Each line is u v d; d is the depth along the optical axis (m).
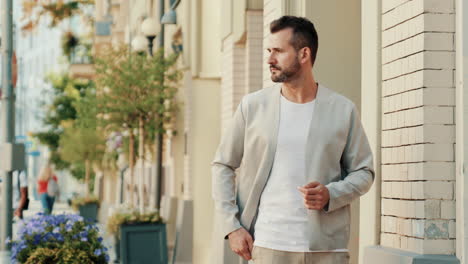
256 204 4.27
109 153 26.02
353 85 6.94
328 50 6.92
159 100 15.52
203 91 14.30
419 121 4.54
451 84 4.52
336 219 4.15
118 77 15.66
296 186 4.16
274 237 4.16
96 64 15.98
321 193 3.99
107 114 15.99
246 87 10.14
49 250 9.03
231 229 4.29
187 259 14.39
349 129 4.23
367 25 5.26
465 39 4.42
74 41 42.50
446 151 4.51
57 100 41.69
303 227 4.13
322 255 4.13
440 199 4.51
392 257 4.64
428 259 4.43
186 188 14.96
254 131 4.29
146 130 15.63
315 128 4.18
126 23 29.33
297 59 4.19
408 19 4.71
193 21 14.30
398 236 4.81
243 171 4.35
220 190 4.38
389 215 4.94
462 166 4.41
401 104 4.79
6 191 12.55
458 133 4.47
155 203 14.98
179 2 15.95
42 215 9.49
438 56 4.52
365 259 5.02
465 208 4.40
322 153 4.16
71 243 9.16
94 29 36.62
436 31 4.53
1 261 11.11
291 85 4.23
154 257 13.41
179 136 16.17
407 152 4.70
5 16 12.85
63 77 41.94
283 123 4.23
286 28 4.21
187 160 14.89
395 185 4.86
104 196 33.03
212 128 14.35
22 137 62.31
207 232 14.45
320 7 6.91
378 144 5.07
